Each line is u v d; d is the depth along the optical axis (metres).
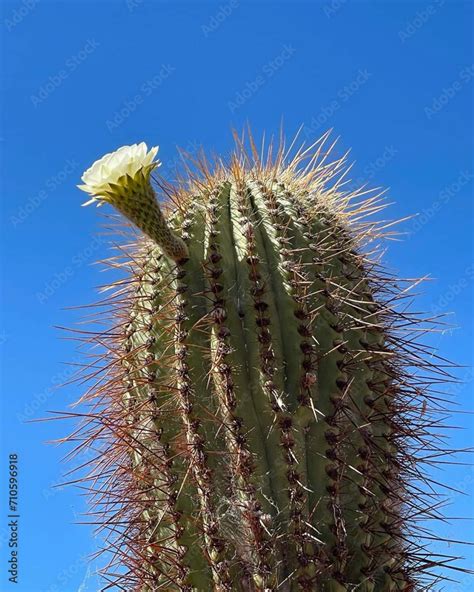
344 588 3.69
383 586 3.91
